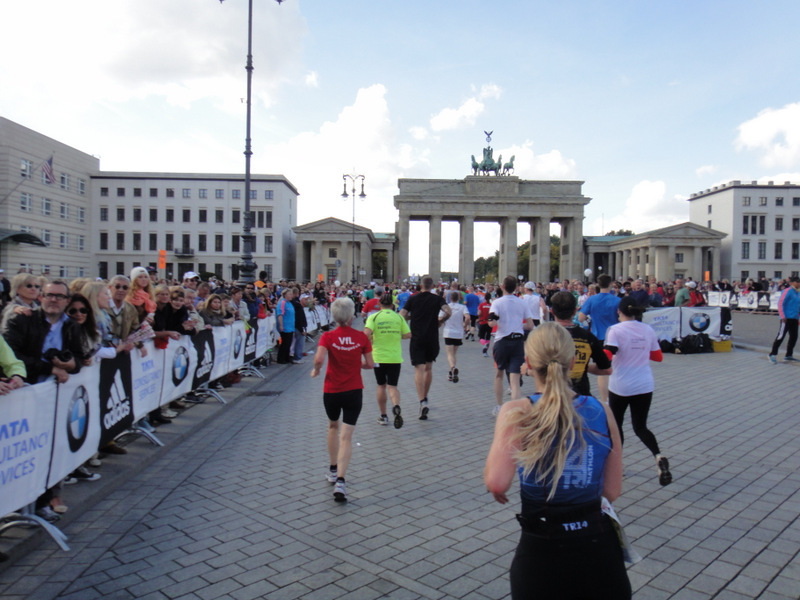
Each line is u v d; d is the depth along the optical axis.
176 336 8.59
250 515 5.51
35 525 4.96
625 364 6.41
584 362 5.95
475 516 5.48
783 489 6.11
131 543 4.90
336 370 6.27
